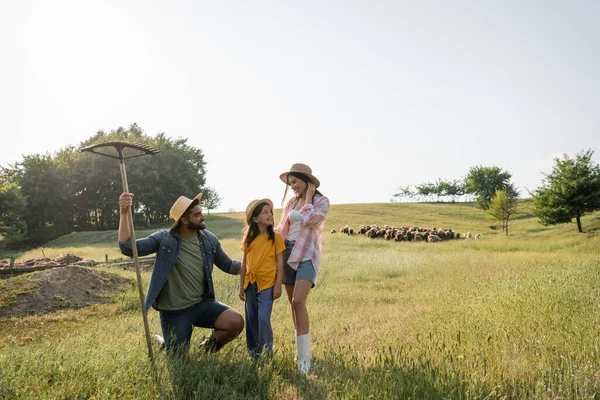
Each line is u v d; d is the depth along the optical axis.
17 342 6.71
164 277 4.62
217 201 81.88
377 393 3.39
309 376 4.20
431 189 116.69
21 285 9.66
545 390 3.47
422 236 34.25
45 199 62.91
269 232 4.99
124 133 75.31
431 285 10.69
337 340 5.63
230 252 21.33
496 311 6.21
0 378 3.60
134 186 66.19
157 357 4.17
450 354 4.16
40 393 3.39
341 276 13.27
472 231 52.94
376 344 5.02
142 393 3.48
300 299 4.71
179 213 4.70
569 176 38.78
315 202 5.06
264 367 4.13
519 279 9.84
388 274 13.87
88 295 10.01
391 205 81.00
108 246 35.28
